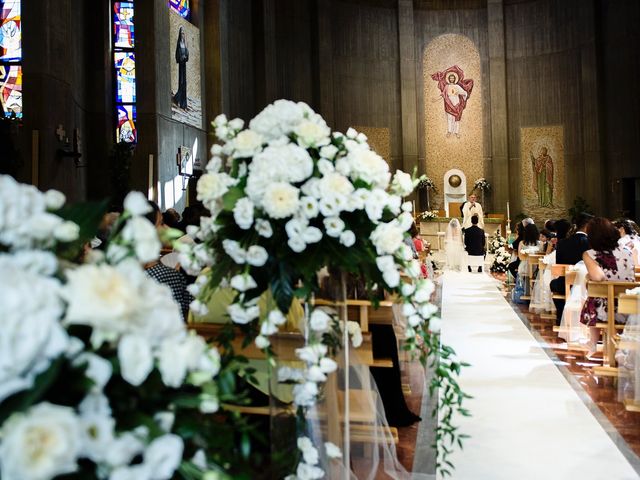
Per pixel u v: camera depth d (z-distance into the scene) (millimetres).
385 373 4531
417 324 2525
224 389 1497
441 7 23203
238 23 18984
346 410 2697
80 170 14195
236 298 2504
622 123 20656
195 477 1237
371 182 2412
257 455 1677
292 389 2670
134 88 15391
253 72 19938
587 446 4031
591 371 5988
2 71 13109
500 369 6105
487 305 10406
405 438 4270
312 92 21703
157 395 1224
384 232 2332
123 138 15297
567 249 7820
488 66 22922
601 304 6066
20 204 1197
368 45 22719
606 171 21109
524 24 22594
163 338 1197
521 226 11930
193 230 2486
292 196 2215
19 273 1035
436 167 22984
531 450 3971
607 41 21047
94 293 1051
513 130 22656
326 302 2625
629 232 8188
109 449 1055
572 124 21750
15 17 13188
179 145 15633
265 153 2252
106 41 15078
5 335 959
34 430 935
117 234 1366
